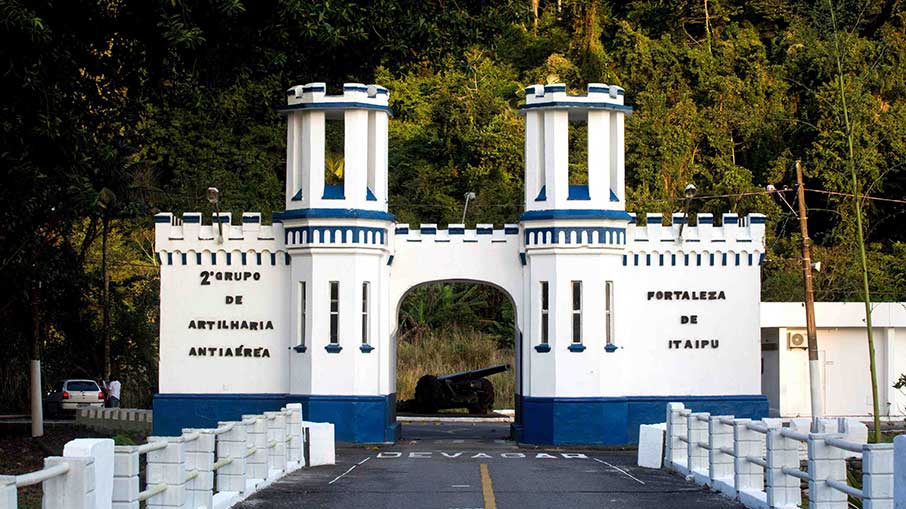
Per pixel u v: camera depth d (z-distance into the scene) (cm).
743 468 1945
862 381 4412
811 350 3634
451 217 6362
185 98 2783
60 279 3925
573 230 3372
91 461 1142
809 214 6259
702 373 3453
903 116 5419
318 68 3216
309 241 3356
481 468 2528
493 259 3484
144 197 5516
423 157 6725
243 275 3472
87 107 2730
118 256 5647
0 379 5138
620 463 2716
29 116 2425
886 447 1388
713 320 3466
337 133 6356
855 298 5581
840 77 2539
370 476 2353
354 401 3338
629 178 6425
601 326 3384
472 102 6644
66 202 2867
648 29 7438
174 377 3466
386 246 3409
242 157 6306
